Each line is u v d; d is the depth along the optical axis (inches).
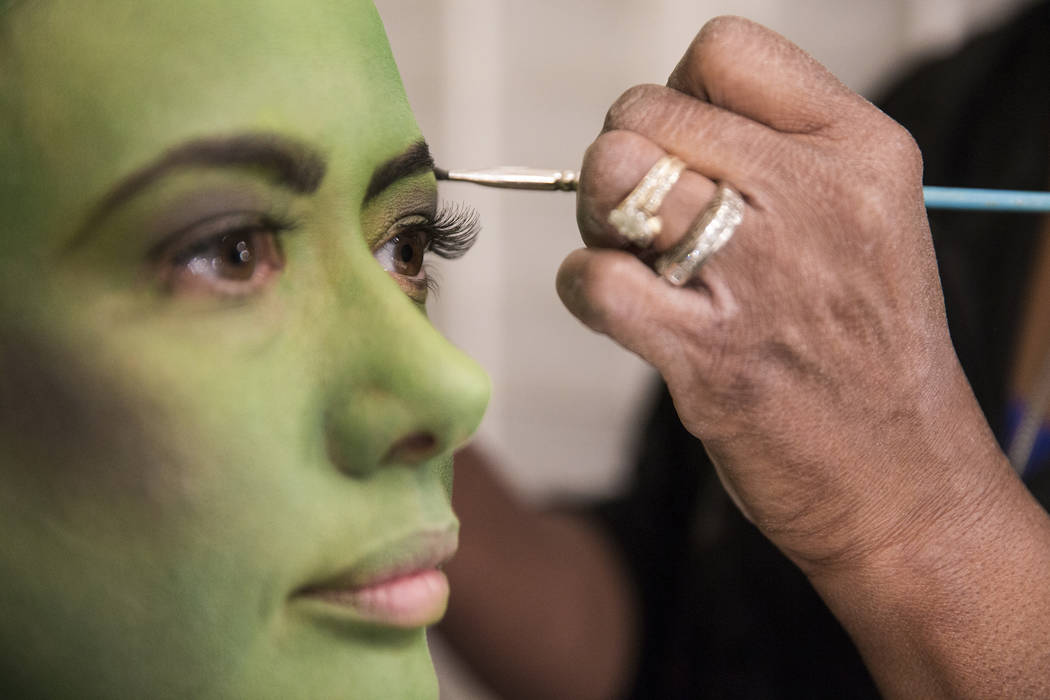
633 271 22.6
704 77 24.2
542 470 75.7
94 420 19.0
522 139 72.5
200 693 19.9
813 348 23.4
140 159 18.4
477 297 73.6
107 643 19.5
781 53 23.9
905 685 28.0
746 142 22.6
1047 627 25.8
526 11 71.0
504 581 44.2
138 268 19.0
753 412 24.1
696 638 44.7
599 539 48.5
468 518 44.8
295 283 20.4
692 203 22.2
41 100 18.6
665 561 47.9
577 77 72.2
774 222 22.3
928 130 43.8
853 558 26.5
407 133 22.3
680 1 71.8
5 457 19.1
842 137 23.6
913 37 74.3
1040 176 41.6
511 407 75.3
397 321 20.2
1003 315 41.1
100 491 19.1
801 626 42.3
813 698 42.3
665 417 48.5
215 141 18.8
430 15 70.2
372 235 22.4
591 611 45.8
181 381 19.2
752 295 22.7
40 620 19.4
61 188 18.5
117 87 18.6
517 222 73.0
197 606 19.6
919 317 24.0
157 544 19.3
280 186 19.7
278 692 20.2
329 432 20.4
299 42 20.2
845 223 22.7
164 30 19.0
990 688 26.2
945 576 26.0
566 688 45.2
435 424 20.1
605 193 22.6
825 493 25.4
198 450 19.3
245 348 19.7
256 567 19.8
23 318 18.8
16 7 18.8
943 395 25.1
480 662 44.9
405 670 21.2
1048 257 40.9
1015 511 26.4
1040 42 41.9
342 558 20.4
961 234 42.1
